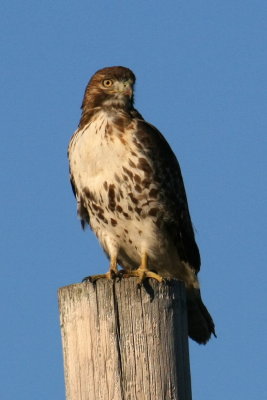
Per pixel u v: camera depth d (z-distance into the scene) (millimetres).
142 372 8445
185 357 8742
